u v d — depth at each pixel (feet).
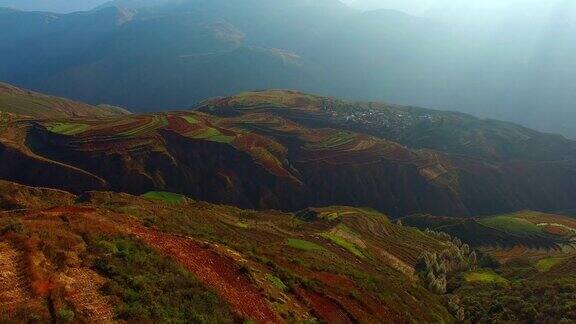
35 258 72.79
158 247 99.25
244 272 106.73
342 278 156.25
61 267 73.56
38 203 285.43
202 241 121.39
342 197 636.89
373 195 652.89
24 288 65.10
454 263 326.03
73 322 60.95
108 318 65.16
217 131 646.33
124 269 79.92
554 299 190.19
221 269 103.50
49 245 78.23
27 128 561.84
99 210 119.96
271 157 638.94
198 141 597.93
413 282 248.52
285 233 271.08
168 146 580.30
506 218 540.52
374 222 399.65
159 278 81.61
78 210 114.93
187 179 554.46
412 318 152.05
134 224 115.14
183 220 186.39
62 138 543.39
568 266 302.04
